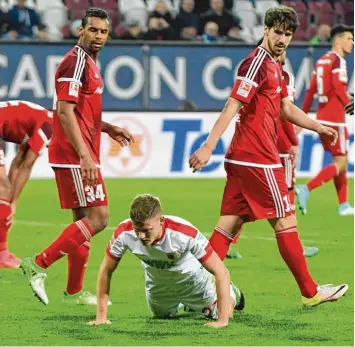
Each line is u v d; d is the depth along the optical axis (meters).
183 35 58.84
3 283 27.48
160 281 21.58
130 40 56.44
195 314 23.20
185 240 20.56
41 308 24.05
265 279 28.23
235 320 22.47
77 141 22.62
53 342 20.20
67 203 23.58
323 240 35.78
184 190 50.16
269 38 22.97
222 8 60.53
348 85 53.31
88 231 23.44
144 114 54.38
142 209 19.88
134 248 20.91
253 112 23.03
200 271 21.58
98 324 21.84
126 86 54.12
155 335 20.78
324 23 63.31
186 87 54.84
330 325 21.98
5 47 52.69
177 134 54.88
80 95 23.05
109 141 54.22
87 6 61.66
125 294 26.00
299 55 54.66
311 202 47.44
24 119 27.20
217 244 23.50
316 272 29.55
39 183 53.41
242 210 23.42
